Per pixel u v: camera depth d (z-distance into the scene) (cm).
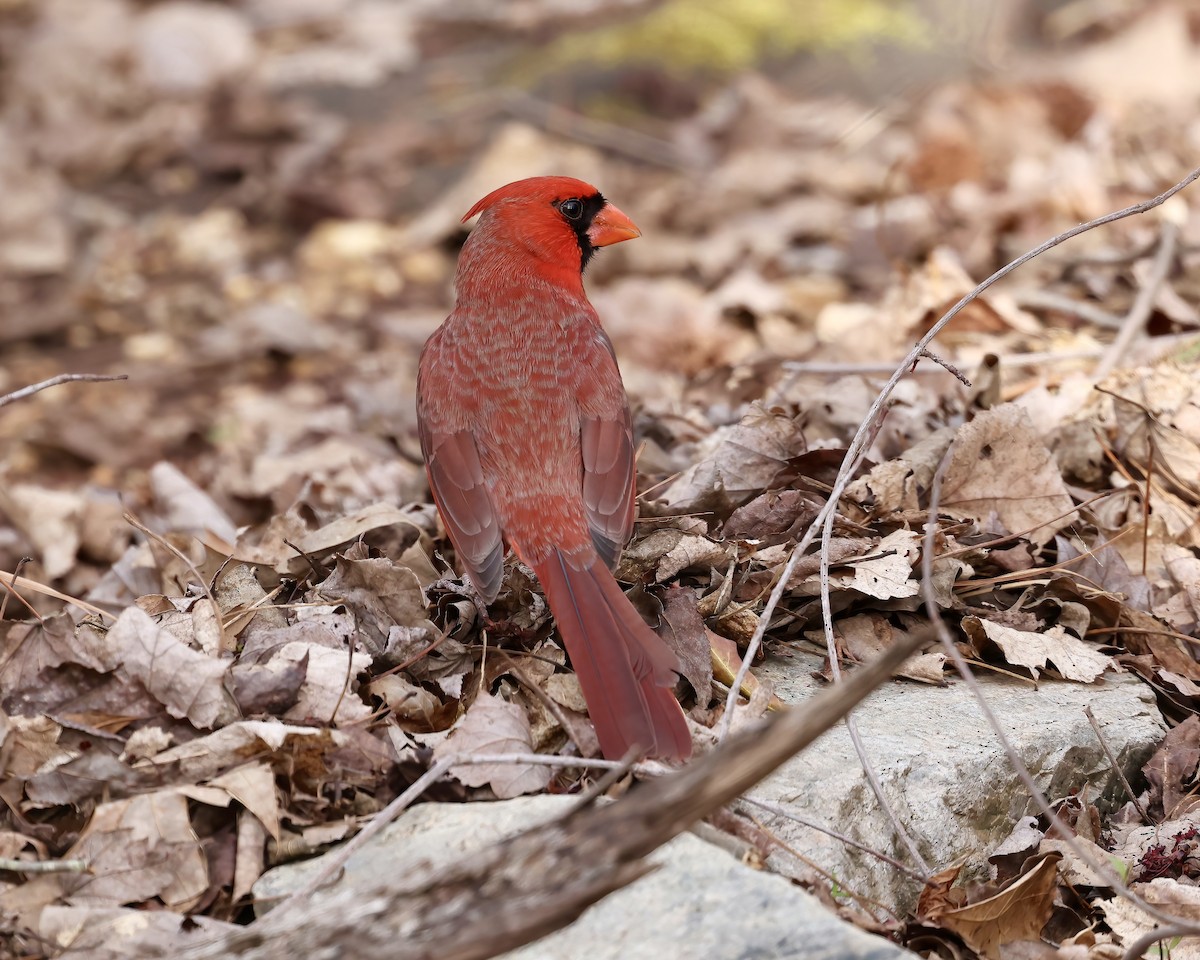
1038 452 666
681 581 618
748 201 1361
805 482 675
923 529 640
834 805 511
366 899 406
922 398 811
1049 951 495
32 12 1902
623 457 614
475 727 525
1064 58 1465
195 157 1617
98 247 1479
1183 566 654
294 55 1795
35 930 463
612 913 446
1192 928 423
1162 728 580
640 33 1642
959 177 1235
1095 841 545
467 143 1566
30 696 531
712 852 463
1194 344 810
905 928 497
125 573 790
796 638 612
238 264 1445
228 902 483
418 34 1839
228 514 960
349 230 1467
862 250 1183
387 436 1048
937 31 1528
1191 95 1321
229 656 559
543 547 576
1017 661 586
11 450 1137
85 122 1673
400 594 600
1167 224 908
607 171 1455
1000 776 542
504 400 618
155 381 1247
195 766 506
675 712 497
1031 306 933
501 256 670
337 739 513
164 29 1805
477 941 381
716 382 916
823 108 1482
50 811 506
